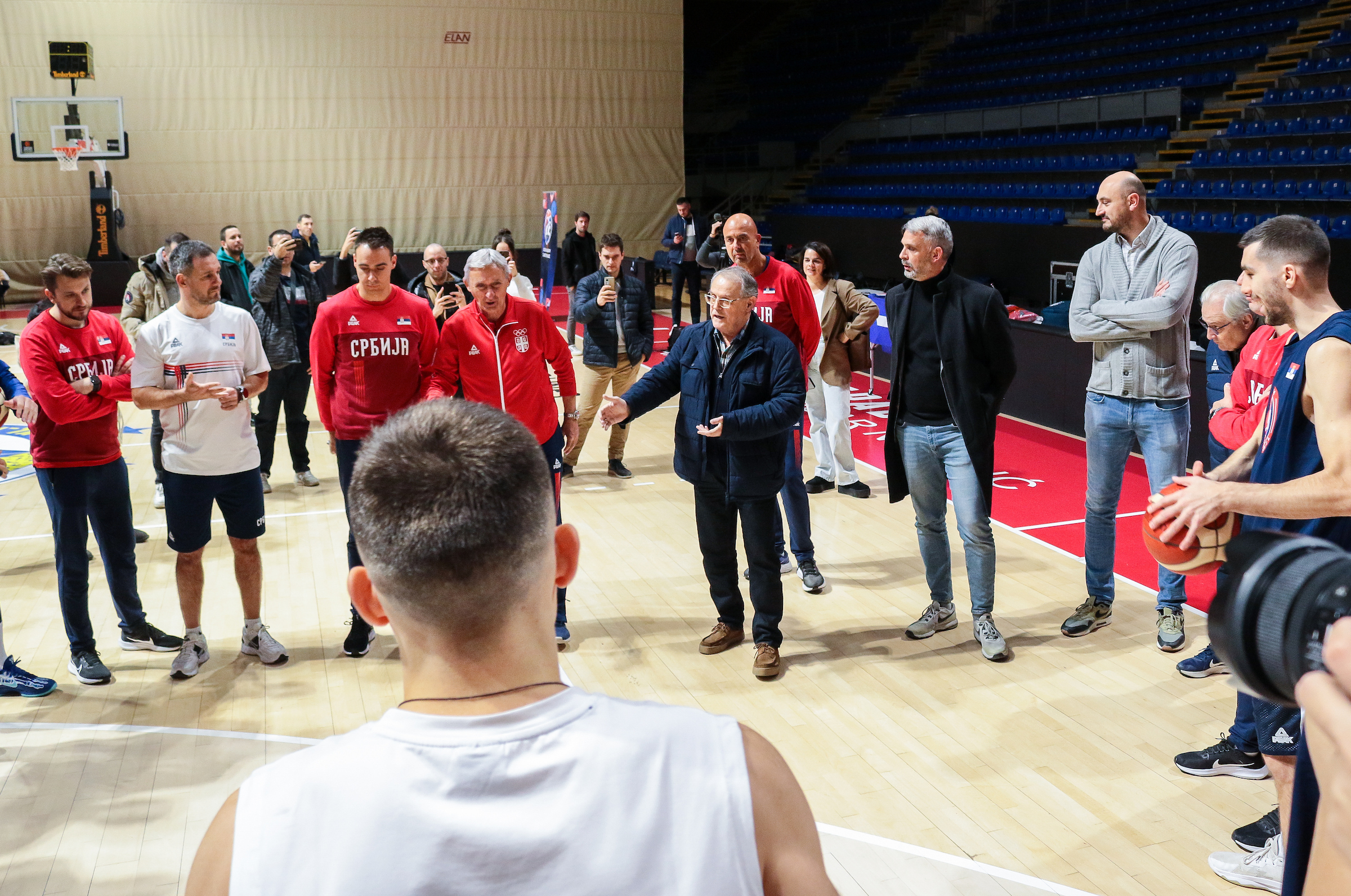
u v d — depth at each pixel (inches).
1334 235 463.2
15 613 194.2
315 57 673.6
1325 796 29.9
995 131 641.0
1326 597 30.7
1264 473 99.7
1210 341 178.4
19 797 134.0
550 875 33.2
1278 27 578.9
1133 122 585.3
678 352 169.8
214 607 197.9
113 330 166.9
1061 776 137.4
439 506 36.3
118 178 653.3
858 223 626.8
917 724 151.7
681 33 737.6
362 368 169.2
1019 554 221.0
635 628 187.3
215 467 163.5
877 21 858.8
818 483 269.7
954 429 169.3
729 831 34.4
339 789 34.0
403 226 707.4
